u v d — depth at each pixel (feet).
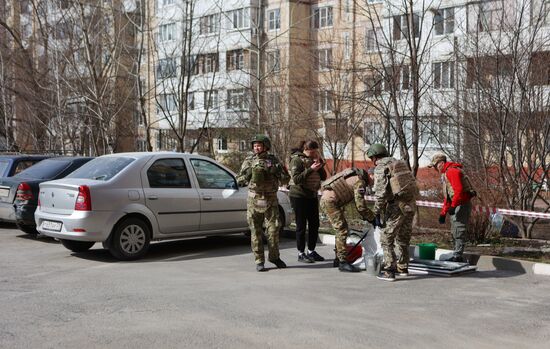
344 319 19.77
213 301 22.02
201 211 33.09
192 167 33.60
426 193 41.32
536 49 39.70
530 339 17.99
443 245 34.78
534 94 39.50
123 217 30.45
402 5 47.26
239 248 35.12
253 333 18.10
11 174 42.04
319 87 61.31
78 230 29.35
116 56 65.62
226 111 75.25
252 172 27.84
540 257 31.50
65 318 19.61
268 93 65.10
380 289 24.35
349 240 29.45
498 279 26.68
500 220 36.65
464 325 19.33
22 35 81.05
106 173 31.14
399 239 26.76
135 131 75.05
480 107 41.11
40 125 80.48
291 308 21.12
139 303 21.63
